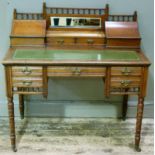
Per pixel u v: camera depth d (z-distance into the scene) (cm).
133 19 276
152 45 289
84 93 302
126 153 257
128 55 248
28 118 307
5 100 304
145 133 286
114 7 275
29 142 268
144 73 236
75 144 267
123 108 304
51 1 272
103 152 257
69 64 229
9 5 273
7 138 273
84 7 275
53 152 256
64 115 310
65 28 272
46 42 269
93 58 238
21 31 264
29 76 234
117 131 289
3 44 285
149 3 275
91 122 303
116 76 237
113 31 266
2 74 294
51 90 300
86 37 268
